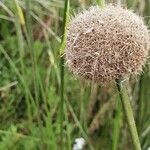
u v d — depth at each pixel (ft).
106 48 0.54
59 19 1.14
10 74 1.11
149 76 0.97
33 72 0.87
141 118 0.97
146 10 1.01
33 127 0.99
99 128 1.08
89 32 0.54
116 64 0.54
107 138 1.07
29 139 0.98
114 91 0.59
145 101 0.99
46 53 1.15
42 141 0.91
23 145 0.99
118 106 0.82
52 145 0.93
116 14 0.55
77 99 1.07
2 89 1.05
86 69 0.55
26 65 1.14
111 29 0.54
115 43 0.54
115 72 0.54
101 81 0.56
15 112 1.09
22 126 1.05
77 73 0.56
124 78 0.56
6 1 1.14
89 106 1.10
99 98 1.10
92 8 0.59
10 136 0.99
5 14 1.20
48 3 1.12
